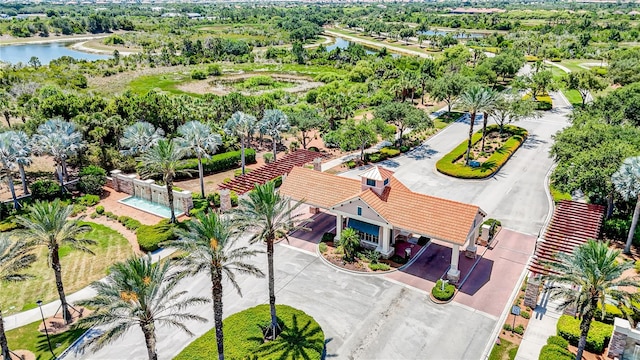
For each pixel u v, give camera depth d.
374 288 46.91
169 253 53.91
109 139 83.38
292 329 39.25
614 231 55.34
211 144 66.56
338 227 54.50
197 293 46.16
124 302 29.20
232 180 72.56
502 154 81.81
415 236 56.78
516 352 37.84
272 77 165.50
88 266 51.38
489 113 81.31
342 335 40.25
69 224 42.00
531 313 42.66
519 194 68.38
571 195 65.44
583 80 107.69
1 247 35.12
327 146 90.56
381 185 52.47
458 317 42.41
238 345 37.50
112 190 72.75
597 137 62.53
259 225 36.84
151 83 150.50
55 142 65.12
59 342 39.62
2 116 100.12
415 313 43.03
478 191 69.50
